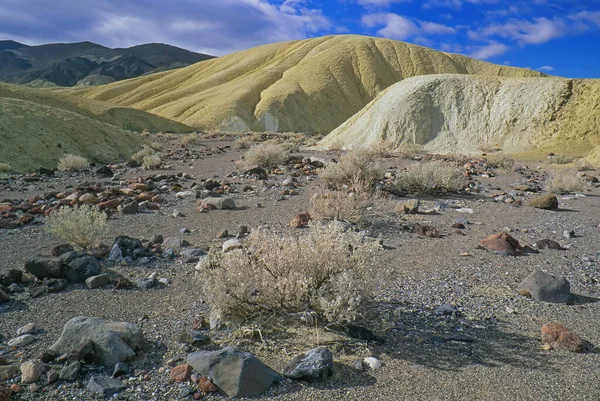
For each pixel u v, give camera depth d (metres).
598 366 3.54
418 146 38.38
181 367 3.36
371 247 4.41
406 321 4.37
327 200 9.24
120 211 10.30
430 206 11.27
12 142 22.45
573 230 8.70
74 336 3.66
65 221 7.00
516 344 3.93
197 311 4.61
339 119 135.50
